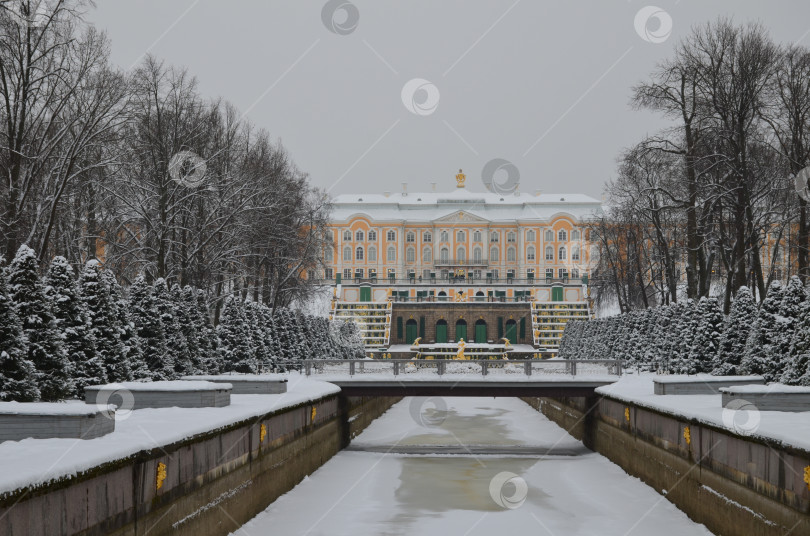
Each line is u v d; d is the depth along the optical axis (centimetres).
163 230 4822
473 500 3178
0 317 2430
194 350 4328
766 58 4488
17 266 2712
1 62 3762
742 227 4516
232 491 2480
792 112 4491
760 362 3706
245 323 4903
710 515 2522
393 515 2922
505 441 5006
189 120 5262
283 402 3206
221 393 2938
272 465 2953
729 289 4728
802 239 4538
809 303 3116
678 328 4819
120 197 4897
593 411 4541
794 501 1909
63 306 3052
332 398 4200
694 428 2677
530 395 4544
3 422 1897
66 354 2742
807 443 1842
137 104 4500
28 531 1410
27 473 1440
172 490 2005
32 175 3806
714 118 4609
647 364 5428
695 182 4734
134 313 3881
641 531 2622
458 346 9794
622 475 3588
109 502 1683
